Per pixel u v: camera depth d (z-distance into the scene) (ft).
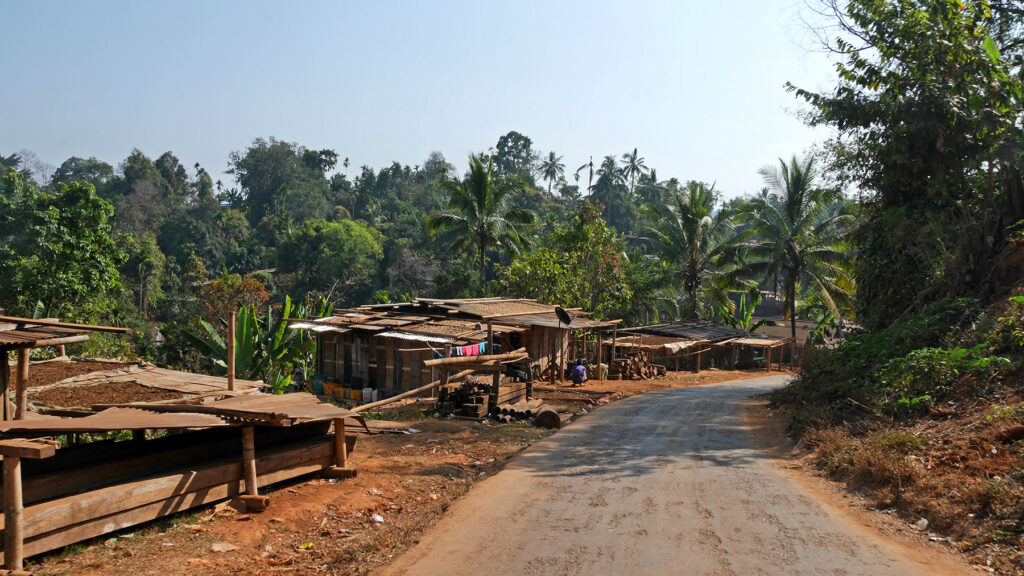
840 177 63.67
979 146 51.21
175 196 329.93
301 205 330.54
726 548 18.99
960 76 49.93
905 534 20.34
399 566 18.43
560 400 62.23
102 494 18.78
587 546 19.44
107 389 41.47
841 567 17.51
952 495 21.74
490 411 48.39
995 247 46.55
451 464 32.53
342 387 73.87
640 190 321.32
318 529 22.02
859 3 52.95
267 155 349.61
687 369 119.65
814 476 28.35
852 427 34.06
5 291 88.38
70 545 18.15
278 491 25.22
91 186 94.12
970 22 48.85
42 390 40.75
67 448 22.41
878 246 60.03
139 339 142.00
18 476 16.47
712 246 144.05
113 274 94.89
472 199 123.44
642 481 27.50
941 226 51.65
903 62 52.60
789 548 18.98
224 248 258.37
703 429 42.34
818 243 113.91
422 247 245.45
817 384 49.47
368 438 38.68
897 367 38.01
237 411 23.07
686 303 151.64
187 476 21.39
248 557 19.21
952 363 34.58
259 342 72.64
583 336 90.53
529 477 29.07
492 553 19.17
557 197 363.76
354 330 68.80
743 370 124.57
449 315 73.20
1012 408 27.45
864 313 62.69
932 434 28.63
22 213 95.50
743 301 150.51
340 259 223.10
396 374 70.49
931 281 51.11
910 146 53.93
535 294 104.47
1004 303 39.88
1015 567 16.84
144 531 20.02
